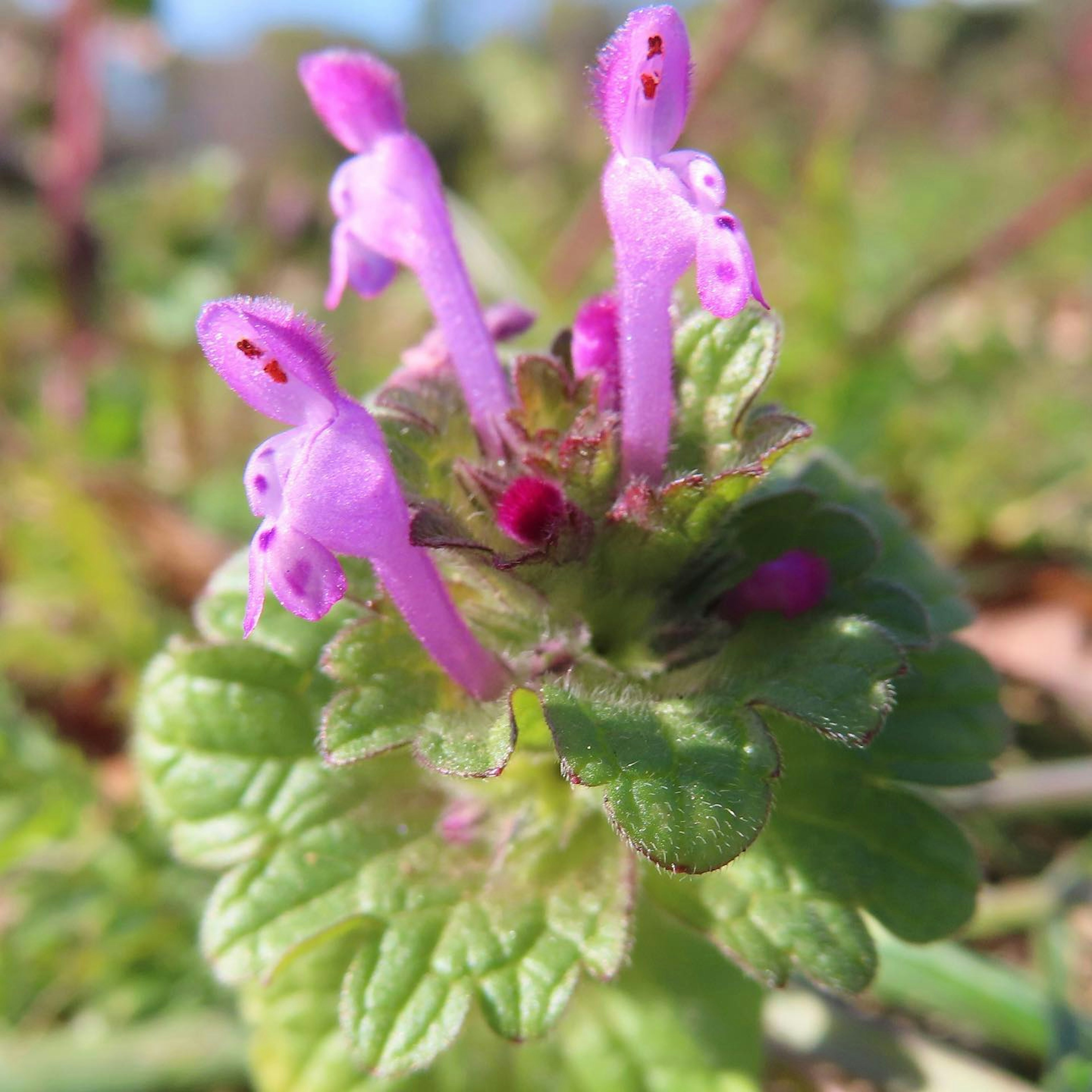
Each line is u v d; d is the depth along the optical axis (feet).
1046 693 0.23
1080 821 0.20
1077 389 0.31
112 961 0.17
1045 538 0.26
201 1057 0.16
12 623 0.23
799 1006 0.16
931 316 0.37
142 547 0.27
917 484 0.28
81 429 0.30
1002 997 0.15
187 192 0.31
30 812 0.18
